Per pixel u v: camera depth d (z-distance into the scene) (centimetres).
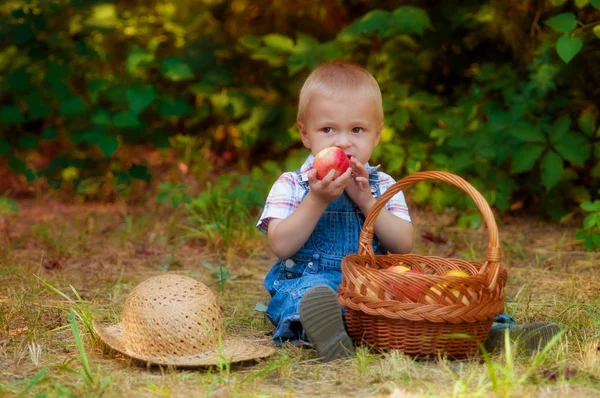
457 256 504
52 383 256
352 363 274
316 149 324
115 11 702
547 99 596
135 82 625
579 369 268
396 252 328
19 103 688
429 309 269
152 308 280
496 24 621
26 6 654
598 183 614
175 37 731
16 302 367
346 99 318
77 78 721
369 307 277
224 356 276
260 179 621
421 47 652
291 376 266
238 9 770
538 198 626
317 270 325
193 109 754
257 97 691
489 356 284
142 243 525
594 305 364
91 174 657
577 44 491
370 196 321
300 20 762
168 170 753
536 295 401
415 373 263
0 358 288
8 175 752
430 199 615
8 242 509
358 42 636
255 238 526
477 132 580
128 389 251
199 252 512
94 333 307
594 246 512
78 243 517
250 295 409
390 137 630
